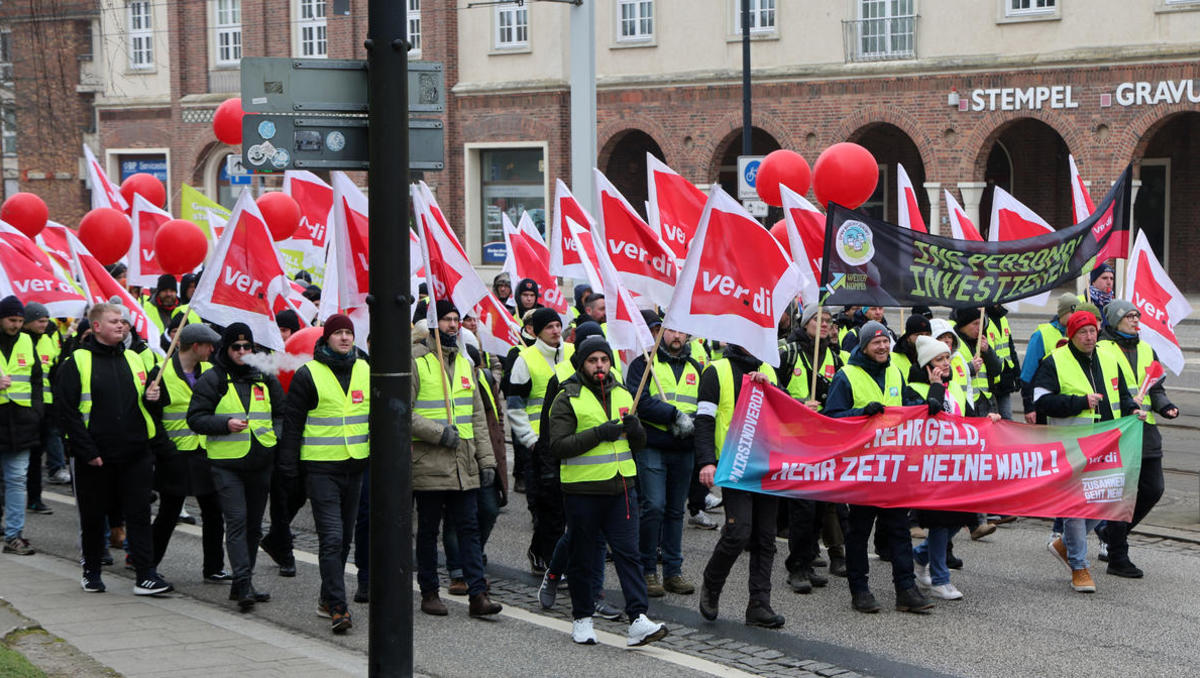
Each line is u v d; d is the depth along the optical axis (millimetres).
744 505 8664
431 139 6562
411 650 6293
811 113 31812
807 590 9562
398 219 6137
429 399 8727
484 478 8938
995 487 9297
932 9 30219
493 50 36562
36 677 7102
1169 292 11312
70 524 12367
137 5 43219
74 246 11711
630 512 8273
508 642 8383
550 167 35812
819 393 10242
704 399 8742
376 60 6082
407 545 6262
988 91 29469
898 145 33812
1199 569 10094
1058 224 33062
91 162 16922
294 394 8695
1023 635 8406
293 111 6219
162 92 43156
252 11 41094
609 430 8156
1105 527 10344
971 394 10492
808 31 31844
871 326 9148
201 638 8242
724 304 8773
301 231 15109
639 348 9898
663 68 34062
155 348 11320
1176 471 13609
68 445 9344
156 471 9828
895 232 10047
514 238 14773
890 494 9039
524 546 11219
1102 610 8992
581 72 19344
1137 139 27812
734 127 32906
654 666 7840
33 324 11172
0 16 18891
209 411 9023
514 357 11711
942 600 9289
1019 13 29172
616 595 9695
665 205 12820
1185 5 27062
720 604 9289
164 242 13203
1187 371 20750
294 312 11828
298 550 11266
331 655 8008
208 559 10125
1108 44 28094
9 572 10336
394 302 6148
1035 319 29578
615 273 9867
